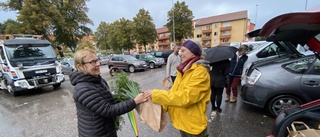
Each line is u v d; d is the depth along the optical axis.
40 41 6.47
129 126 3.10
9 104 4.99
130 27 28.33
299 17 1.15
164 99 1.34
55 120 3.58
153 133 2.83
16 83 5.40
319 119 1.63
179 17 26.64
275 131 1.89
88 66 1.23
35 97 5.68
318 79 2.57
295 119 1.74
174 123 1.57
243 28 39.22
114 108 1.24
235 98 4.09
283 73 2.88
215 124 3.00
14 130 3.22
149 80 8.01
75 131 3.07
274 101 2.98
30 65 5.72
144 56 14.27
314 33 1.37
